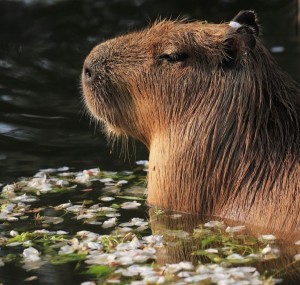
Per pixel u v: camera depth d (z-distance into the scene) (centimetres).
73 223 1360
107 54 1450
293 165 1302
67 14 2677
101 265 1166
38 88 2127
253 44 1338
